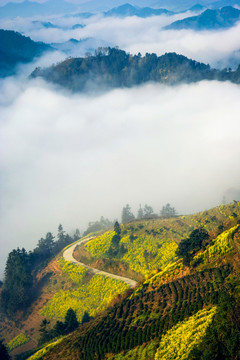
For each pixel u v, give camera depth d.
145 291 75.81
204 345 44.97
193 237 83.94
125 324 64.44
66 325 93.88
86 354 60.09
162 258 120.81
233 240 74.88
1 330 130.88
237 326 43.81
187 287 67.56
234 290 55.59
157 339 55.50
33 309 129.38
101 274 125.81
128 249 132.38
